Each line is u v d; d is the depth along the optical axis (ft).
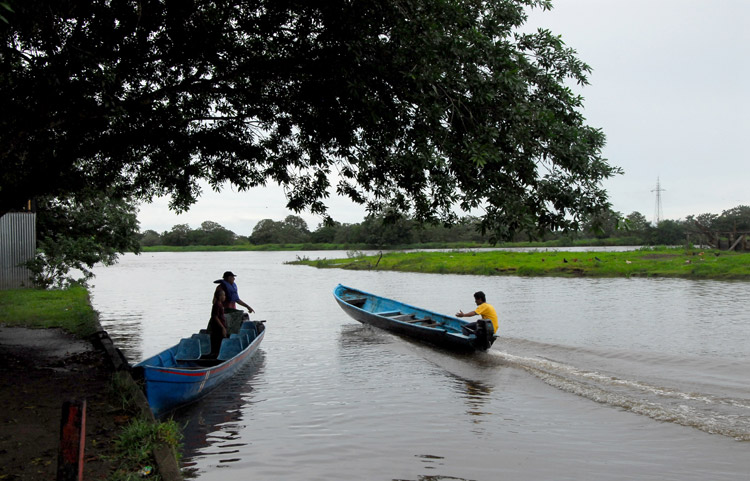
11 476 15.43
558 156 24.22
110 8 24.64
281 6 25.61
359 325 54.75
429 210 29.37
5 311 49.29
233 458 21.04
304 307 69.87
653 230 264.52
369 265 148.97
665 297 69.67
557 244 255.70
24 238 70.03
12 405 21.80
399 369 35.94
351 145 28.94
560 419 25.62
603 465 20.35
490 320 39.29
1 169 29.60
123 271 155.94
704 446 22.03
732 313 55.88
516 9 26.35
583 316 55.26
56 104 25.27
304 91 27.50
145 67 28.58
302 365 37.19
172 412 26.30
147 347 42.34
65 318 46.21
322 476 19.38
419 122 25.48
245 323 40.98
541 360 37.14
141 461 17.12
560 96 26.53
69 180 35.24
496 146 24.67
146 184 39.58
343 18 23.30
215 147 33.37
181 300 78.48
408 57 23.93
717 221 261.44
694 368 34.22
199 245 439.22
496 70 24.80
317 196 36.73
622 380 31.71
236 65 29.43
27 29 22.72
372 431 24.16
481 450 21.89
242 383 32.48
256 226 454.81
